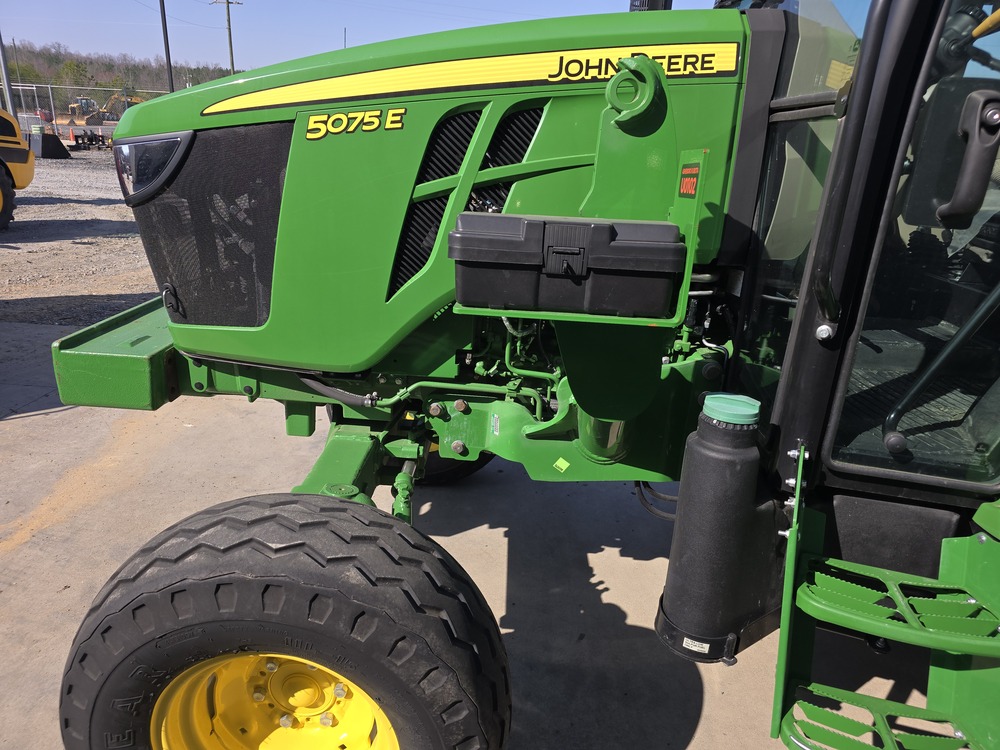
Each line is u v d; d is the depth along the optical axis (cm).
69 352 213
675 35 180
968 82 144
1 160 932
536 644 238
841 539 173
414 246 194
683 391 203
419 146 185
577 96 182
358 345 202
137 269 776
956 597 161
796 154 174
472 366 221
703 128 186
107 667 144
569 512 322
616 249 143
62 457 345
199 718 161
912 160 148
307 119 186
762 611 169
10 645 222
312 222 192
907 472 165
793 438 165
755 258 195
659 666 231
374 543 146
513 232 145
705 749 200
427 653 138
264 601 138
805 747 145
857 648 246
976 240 161
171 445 364
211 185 197
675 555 167
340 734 163
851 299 152
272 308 201
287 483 329
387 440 231
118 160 201
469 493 337
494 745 149
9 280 697
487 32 184
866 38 128
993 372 165
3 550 269
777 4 216
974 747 152
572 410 204
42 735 192
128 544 276
